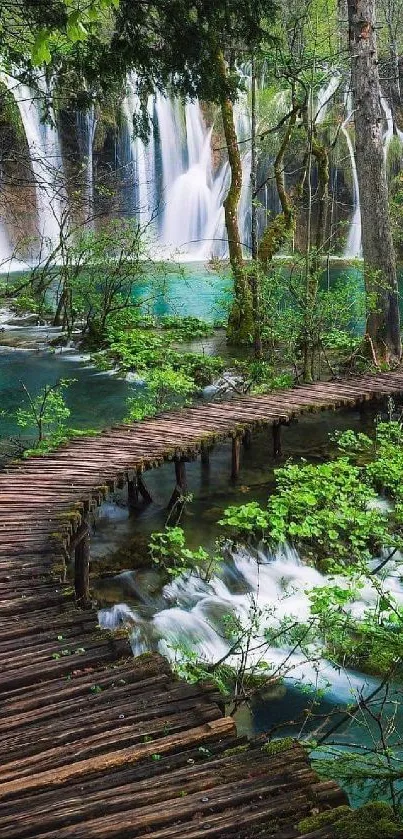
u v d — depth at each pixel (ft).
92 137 79.92
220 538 23.38
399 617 13.97
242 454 31.40
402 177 81.97
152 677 11.57
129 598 20.31
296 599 20.97
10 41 33.81
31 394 39.81
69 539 18.24
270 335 41.11
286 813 8.35
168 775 8.96
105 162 83.35
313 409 29.99
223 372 41.91
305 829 8.00
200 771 9.04
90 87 39.17
